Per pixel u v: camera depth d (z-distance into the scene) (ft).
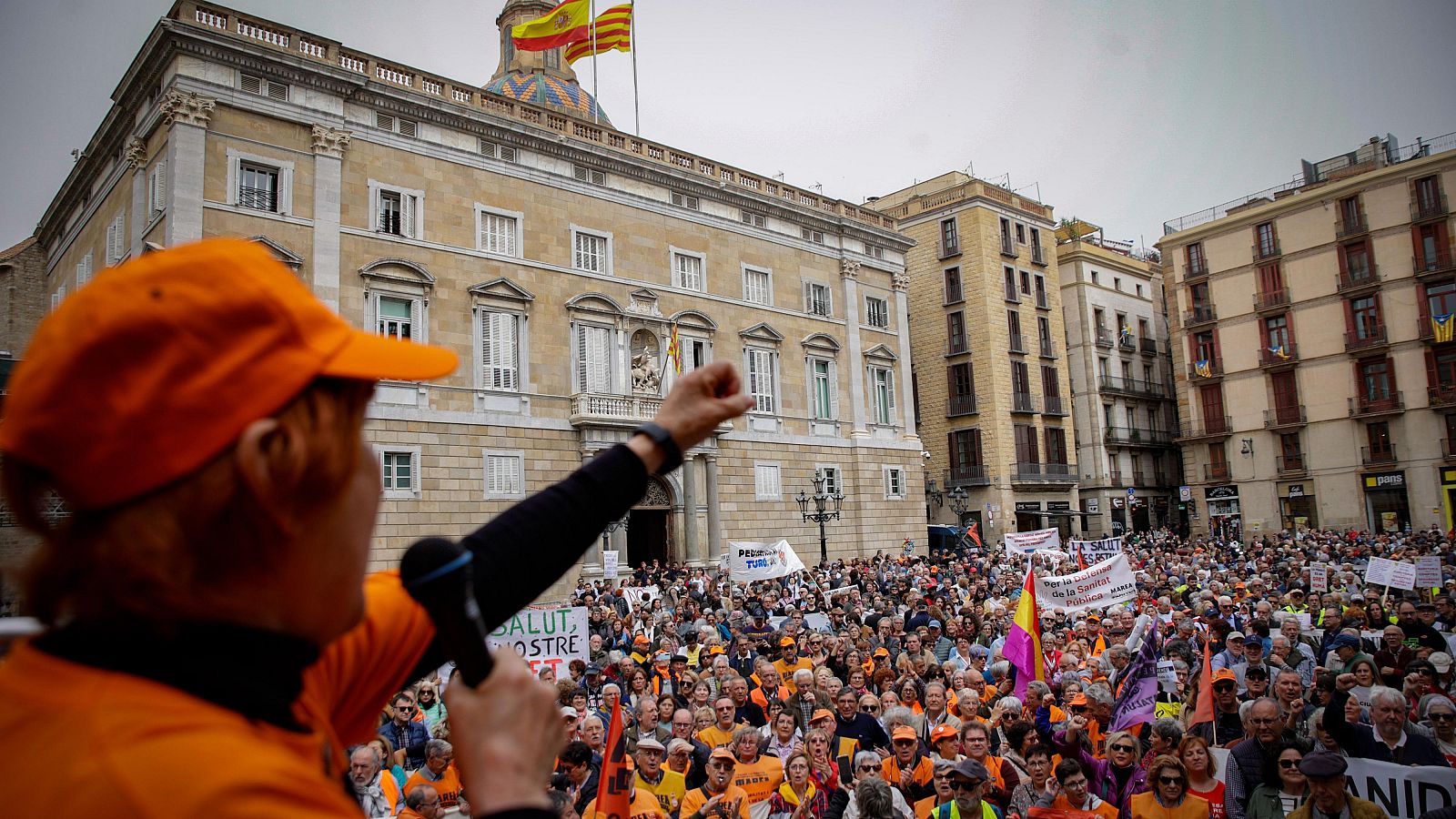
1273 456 186.91
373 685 5.53
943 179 197.57
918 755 31.27
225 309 3.54
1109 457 208.33
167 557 3.46
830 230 148.25
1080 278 212.23
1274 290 188.85
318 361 3.80
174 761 3.09
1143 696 33.27
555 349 112.06
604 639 60.49
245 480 3.50
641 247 123.24
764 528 128.36
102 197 108.58
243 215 90.68
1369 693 33.32
